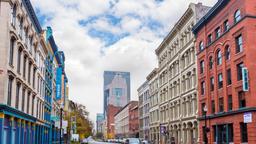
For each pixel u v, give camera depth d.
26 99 39.94
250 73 38.03
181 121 62.31
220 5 45.56
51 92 66.56
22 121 38.16
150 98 92.62
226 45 44.47
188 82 59.84
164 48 77.62
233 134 41.66
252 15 39.09
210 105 48.91
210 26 49.81
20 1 33.97
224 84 44.47
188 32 60.16
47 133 62.06
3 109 28.86
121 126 159.38
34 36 43.88
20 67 35.84
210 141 48.31
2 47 29.14
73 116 82.31
